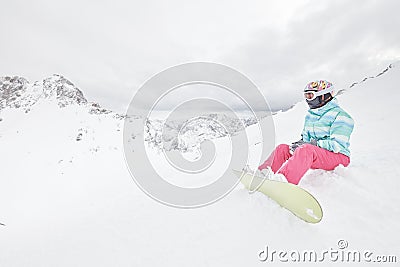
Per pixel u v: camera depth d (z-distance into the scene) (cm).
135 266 202
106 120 5438
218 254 204
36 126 5834
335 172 306
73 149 4291
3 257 272
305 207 222
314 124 326
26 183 3256
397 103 747
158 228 269
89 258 225
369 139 500
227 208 290
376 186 266
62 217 495
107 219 331
